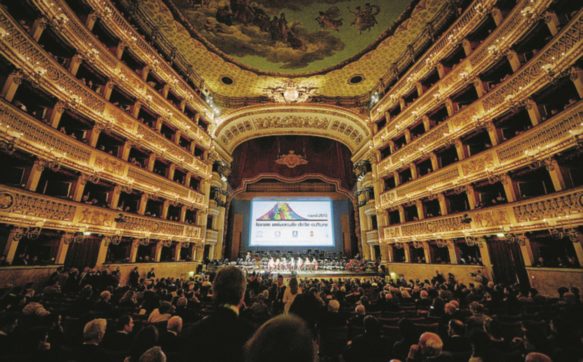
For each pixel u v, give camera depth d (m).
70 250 11.21
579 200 8.74
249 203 30.12
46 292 7.43
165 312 5.01
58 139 10.71
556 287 9.36
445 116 16.48
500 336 3.53
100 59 12.95
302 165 28.92
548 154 9.81
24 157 9.66
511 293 7.74
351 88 22.95
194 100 20.12
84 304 5.80
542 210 9.95
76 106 11.59
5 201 8.70
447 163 15.91
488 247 12.39
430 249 15.58
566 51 9.09
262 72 21.25
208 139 21.39
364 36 18.08
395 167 18.84
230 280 1.96
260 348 0.79
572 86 9.80
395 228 18.34
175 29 17.30
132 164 14.39
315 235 28.00
